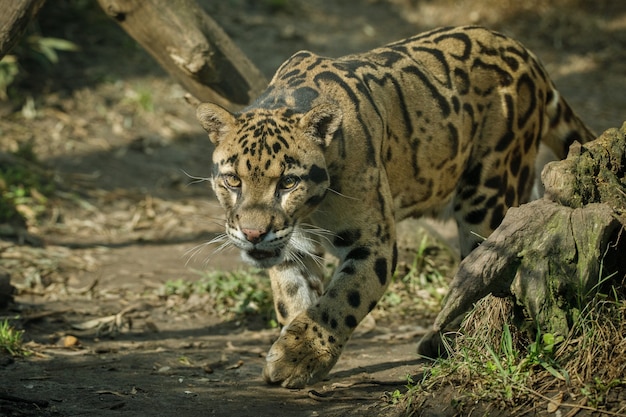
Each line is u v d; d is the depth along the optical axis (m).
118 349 10.84
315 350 9.05
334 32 28.02
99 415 8.09
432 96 10.39
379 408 8.01
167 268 14.91
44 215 16.92
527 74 11.16
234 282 13.23
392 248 9.57
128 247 16.02
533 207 7.87
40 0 11.11
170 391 8.97
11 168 17.84
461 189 11.08
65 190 18.02
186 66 12.41
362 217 9.36
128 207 17.86
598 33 29.16
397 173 10.22
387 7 30.61
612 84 26.36
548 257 7.64
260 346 11.27
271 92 9.76
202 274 13.91
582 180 8.10
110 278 14.26
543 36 29.14
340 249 9.58
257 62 25.12
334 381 9.28
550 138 12.04
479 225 11.01
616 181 8.29
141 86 22.89
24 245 15.47
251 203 8.77
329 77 9.65
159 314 12.72
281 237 8.84
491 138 10.91
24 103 21.14
